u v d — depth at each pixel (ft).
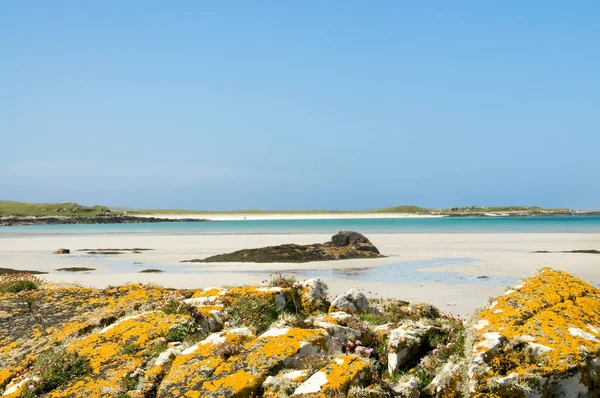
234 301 47.42
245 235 325.62
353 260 162.30
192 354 31.81
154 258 179.93
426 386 29.76
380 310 52.95
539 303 31.14
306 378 28.60
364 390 27.17
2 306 45.98
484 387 26.00
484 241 243.60
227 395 28.02
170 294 47.32
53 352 34.63
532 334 27.94
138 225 583.99
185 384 29.37
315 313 50.03
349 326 38.50
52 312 44.83
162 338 35.96
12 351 38.01
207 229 438.81
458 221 634.43
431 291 93.91
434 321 39.60
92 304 46.47
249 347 32.04
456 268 135.33
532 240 246.06
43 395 31.04
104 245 248.73
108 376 32.01
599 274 116.98
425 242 241.76
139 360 33.27
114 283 111.34
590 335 28.22
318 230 393.91
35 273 134.41
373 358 34.32
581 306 31.45
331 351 33.37
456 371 28.66
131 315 40.96
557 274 35.14
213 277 120.57
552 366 26.09
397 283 106.93
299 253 167.63
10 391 31.91
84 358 34.24
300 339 32.42
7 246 245.86
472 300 82.53
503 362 26.76
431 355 33.73
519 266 136.67
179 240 280.92
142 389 30.35
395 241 252.21
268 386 28.53
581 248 195.00
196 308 40.60
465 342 30.35
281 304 49.06
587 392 26.43
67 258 182.19
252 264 154.30
